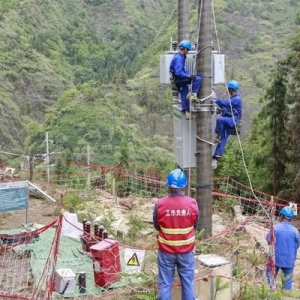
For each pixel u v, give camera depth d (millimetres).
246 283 7832
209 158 10406
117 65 156625
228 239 11812
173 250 6352
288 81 27625
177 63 10008
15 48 133375
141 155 71562
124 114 105375
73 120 91500
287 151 27906
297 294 8219
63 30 161750
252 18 137000
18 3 155000
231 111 10398
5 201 12086
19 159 43250
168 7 198125
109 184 19281
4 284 8609
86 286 8547
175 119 11023
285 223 9219
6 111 112250
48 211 14227
